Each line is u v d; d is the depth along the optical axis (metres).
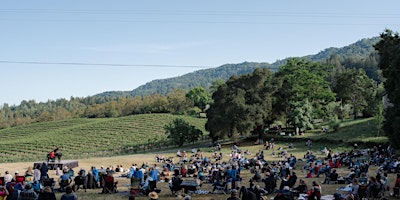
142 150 87.62
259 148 69.62
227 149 71.25
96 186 28.84
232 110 75.56
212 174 32.53
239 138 88.12
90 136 124.81
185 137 86.19
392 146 48.22
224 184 26.62
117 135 124.19
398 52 46.59
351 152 49.88
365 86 99.12
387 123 48.94
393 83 49.25
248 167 43.19
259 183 31.12
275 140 78.31
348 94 101.25
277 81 82.69
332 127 79.00
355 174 29.45
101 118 196.38
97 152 94.31
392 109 48.81
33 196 19.00
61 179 27.58
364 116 96.06
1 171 39.81
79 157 85.31
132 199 14.66
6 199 20.19
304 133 79.81
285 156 54.28
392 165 35.12
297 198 23.36
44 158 90.81
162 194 26.42
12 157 96.00
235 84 83.00
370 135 67.44
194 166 40.03
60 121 186.38
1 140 149.38
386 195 23.91
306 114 79.31
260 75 81.38
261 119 76.19
